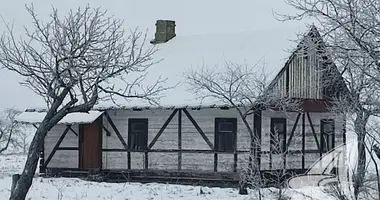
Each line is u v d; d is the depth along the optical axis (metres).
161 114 26.06
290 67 24.62
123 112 26.78
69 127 27.77
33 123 27.30
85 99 14.75
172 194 21.38
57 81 14.68
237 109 22.11
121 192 21.84
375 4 12.45
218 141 24.91
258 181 17.30
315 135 26.55
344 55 13.12
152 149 26.11
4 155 44.44
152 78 27.53
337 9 12.95
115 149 26.81
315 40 14.56
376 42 12.38
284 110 23.25
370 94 13.77
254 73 24.72
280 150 17.73
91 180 26.61
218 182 24.69
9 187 22.81
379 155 8.94
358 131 9.91
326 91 25.61
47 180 25.72
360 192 8.23
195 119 25.39
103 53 15.11
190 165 25.36
